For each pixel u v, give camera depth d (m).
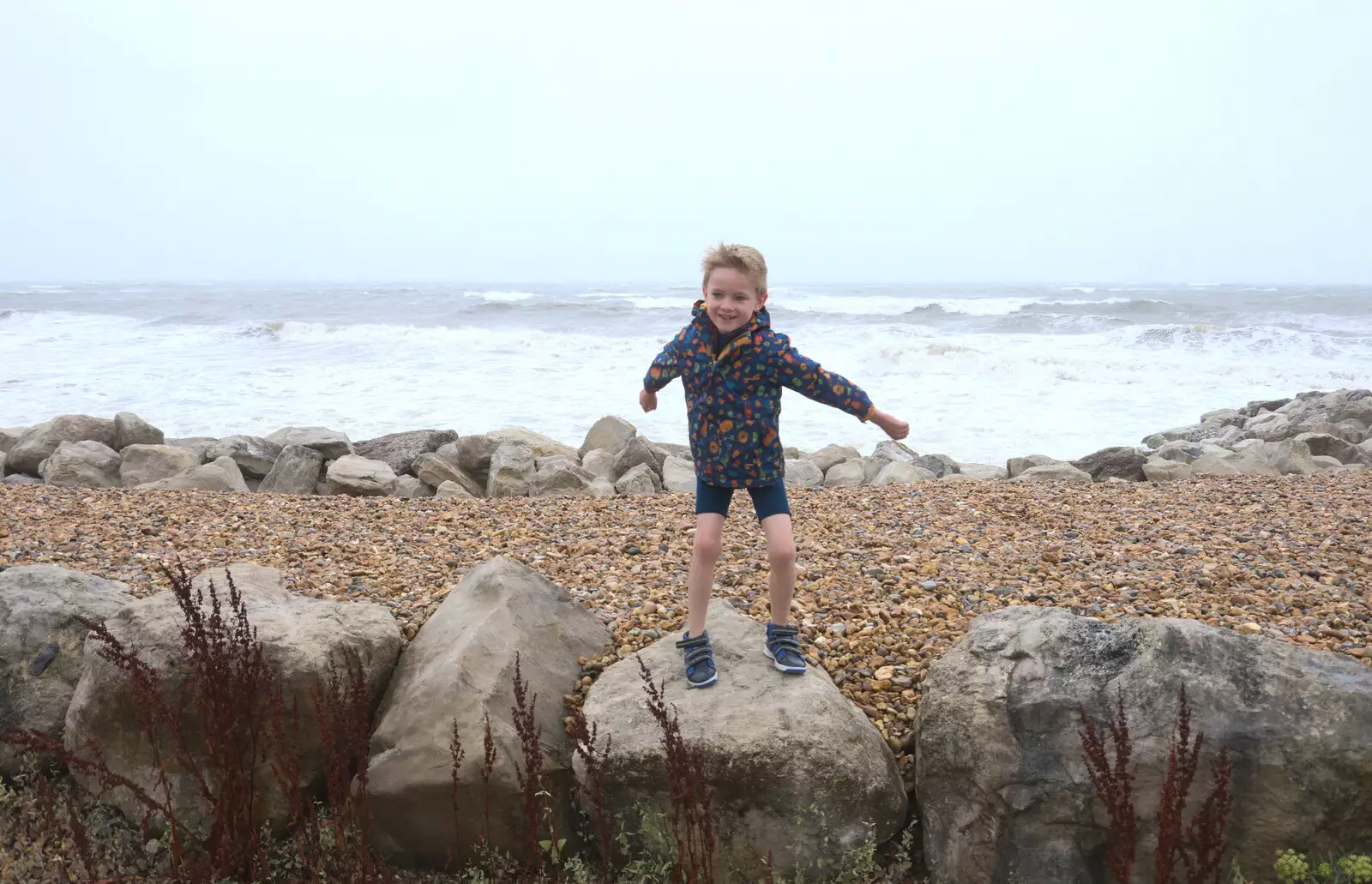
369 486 10.02
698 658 3.55
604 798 3.28
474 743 3.27
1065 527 6.33
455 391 18.20
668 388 18.47
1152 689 3.07
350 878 3.07
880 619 4.41
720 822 3.18
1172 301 46.59
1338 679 3.04
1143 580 4.86
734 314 3.27
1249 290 79.69
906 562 5.33
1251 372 20.78
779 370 3.27
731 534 6.04
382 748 3.38
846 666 4.01
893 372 20.97
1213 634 3.20
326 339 27.69
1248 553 5.38
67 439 10.88
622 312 38.22
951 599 4.65
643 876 3.16
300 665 3.38
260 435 14.67
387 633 3.82
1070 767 3.03
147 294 62.38
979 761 3.14
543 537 6.09
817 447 14.39
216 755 3.03
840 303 43.38
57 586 4.05
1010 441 14.90
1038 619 3.50
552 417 15.90
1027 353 24.12
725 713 3.33
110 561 5.30
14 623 3.84
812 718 3.31
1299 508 6.84
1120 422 16.27
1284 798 2.85
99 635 3.06
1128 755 2.71
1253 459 10.68
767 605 4.59
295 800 3.08
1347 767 2.84
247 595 3.90
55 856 3.33
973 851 3.11
